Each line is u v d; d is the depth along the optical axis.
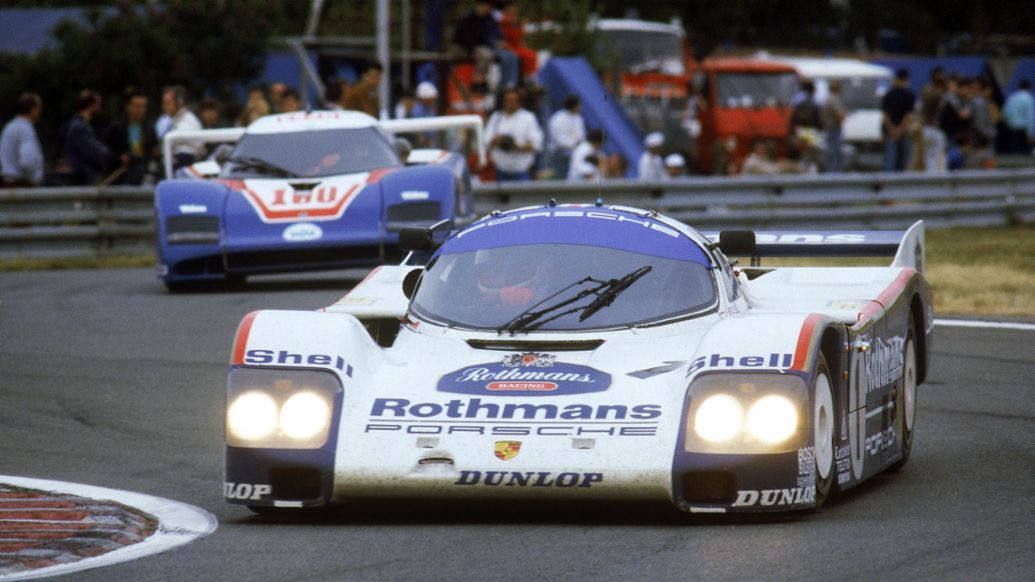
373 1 91.25
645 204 69.38
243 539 18.72
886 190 76.31
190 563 17.34
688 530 18.72
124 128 65.94
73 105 86.62
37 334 39.88
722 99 124.31
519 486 18.62
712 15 182.38
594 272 22.11
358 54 87.00
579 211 23.61
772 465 18.58
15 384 32.62
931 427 27.94
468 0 92.50
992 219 80.12
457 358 20.77
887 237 29.20
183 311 43.88
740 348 19.31
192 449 26.00
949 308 45.72
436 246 26.08
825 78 137.38
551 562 17.14
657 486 18.53
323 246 46.03
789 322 19.62
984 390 31.81
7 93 86.62
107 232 61.81
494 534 18.73
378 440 19.08
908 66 141.00
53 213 60.53
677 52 121.19
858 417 21.47
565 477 18.55
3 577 16.55
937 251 63.81
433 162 50.19
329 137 49.53
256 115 67.31
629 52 119.56
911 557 17.27
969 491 21.94
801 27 193.75
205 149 63.94
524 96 77.44
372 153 49.31
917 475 23.42
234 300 46.09
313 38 87.19
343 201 46.66
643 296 21.70
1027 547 17.86
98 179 63.22
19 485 22.56
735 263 27.58
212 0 89.38
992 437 26.89
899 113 85.19
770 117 124.44
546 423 19.05
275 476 19.41
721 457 18.52
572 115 76.06
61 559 17.45
